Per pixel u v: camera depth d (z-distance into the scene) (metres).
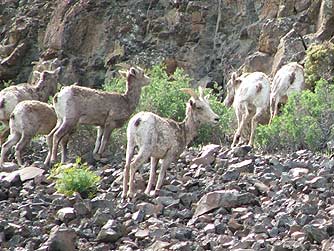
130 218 43.00
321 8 85.62
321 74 74.06
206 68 97.56
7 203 48.53
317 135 60.56
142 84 63.66
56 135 60.19
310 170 50.09
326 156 54.88
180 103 72.25
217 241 37.81
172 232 39.50
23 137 61.81
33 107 61.97
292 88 67.69
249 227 39.72
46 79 70.50
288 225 39.25
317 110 61.91
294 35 84.62
